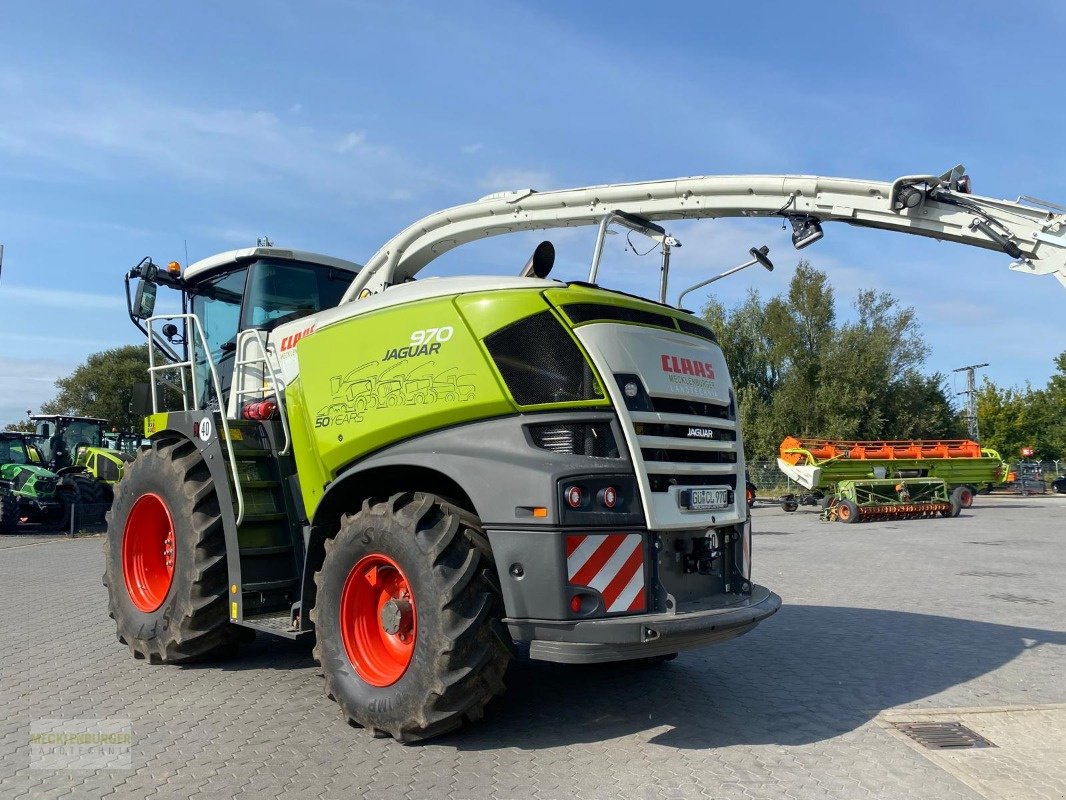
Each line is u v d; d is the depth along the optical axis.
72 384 51.97
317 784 3.50
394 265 6.21
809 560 12.12
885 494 22.16
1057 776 3.64
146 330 6.57
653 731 4.25
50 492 17.70
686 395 4.41
